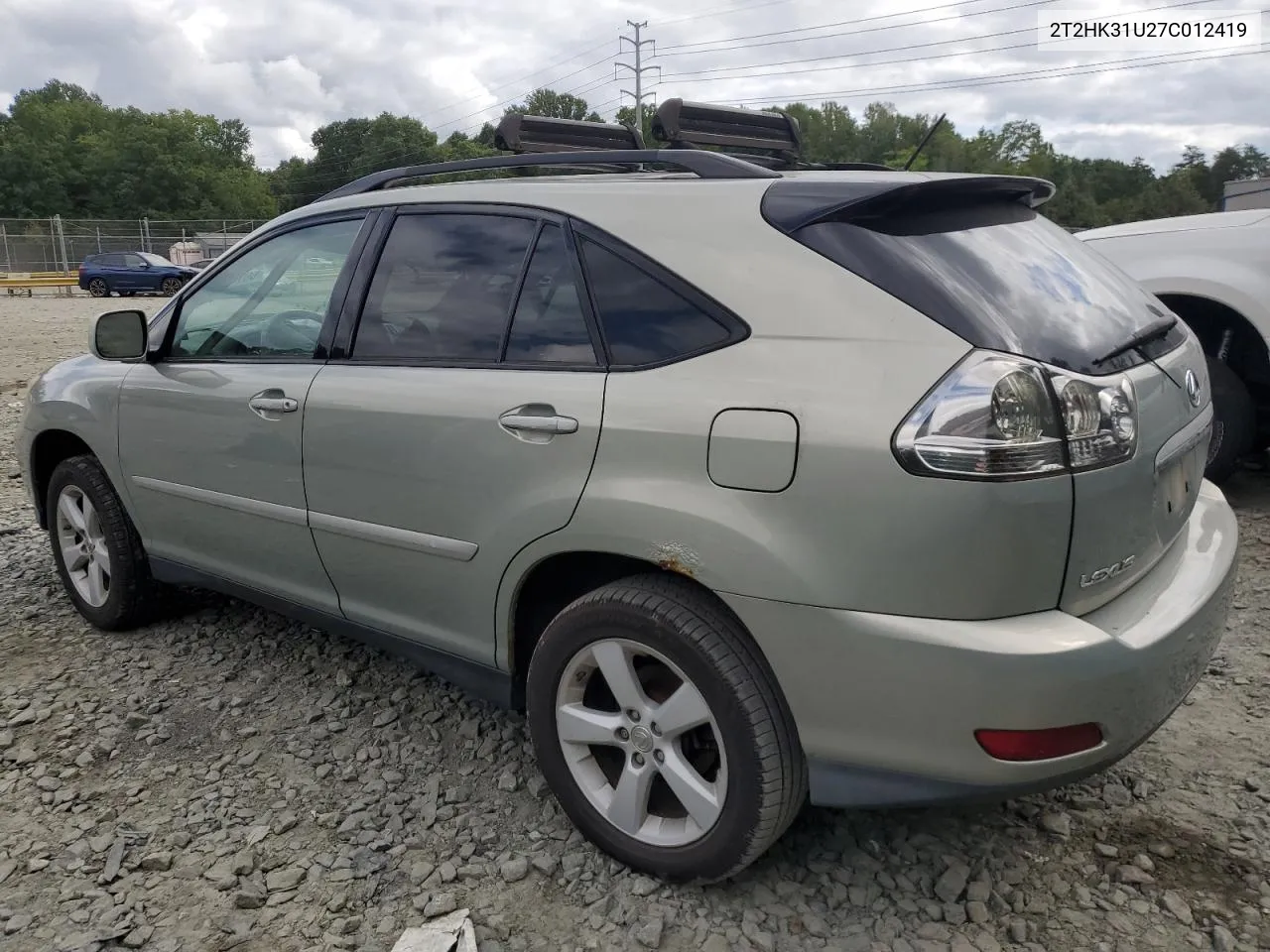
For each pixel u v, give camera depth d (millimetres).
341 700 3441
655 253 2379
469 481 2596
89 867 2572
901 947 2227
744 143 3461
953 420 1896
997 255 2270
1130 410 2092
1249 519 4926
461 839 2648
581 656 2457
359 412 2852
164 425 3541
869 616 1990
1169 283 4977
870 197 2168
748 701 2162
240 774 2992
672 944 2248
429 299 2840
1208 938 2240
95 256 31797
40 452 4277
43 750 3160
